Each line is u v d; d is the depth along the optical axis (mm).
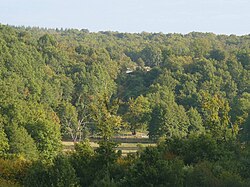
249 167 32219
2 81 100750
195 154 35156
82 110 118312
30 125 73688
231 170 30656
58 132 75500
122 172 30938
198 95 117625
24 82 111125
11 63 115688
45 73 129875
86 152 33500
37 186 27328
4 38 128000
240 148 39531
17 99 93125
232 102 106375
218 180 28438
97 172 31156
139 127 108625
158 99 117875
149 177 27156
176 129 98438
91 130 107562
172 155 35344
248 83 127688
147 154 28281
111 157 32719
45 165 28234
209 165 30922
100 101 103750
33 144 69562
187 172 29219
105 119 89750
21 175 32156
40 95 111938
